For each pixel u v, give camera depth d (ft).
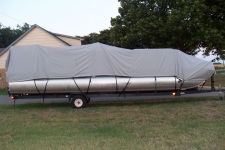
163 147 18.11
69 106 40.04
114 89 37.76
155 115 29.96
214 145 18.33
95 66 37.99
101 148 18.22
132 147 18.26
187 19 67.15
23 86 37.65
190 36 70.18
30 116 32.22
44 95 38.63
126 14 82.17
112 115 30.94
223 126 23.84
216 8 70.08
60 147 18.65
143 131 22.84
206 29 67.15
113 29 83.46
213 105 35.06
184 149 17.62
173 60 38.42
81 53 38.11
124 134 22.00
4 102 48.55
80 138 21.03
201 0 67.62
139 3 78.38
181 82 38.09
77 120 28.84
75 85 37.35
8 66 38.42
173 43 73.10
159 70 38.14
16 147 19.06
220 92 40.29
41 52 38.24
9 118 31.32
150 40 75.05
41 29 79.10
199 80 38.83
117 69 37.88
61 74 37.86
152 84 37.68
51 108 38.45
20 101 49.32
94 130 23.84
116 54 38.09
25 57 38.29
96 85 37.37
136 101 43.01
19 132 23.98
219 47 71.10
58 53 38.22
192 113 30.40
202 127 23.59
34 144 19.69
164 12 74.84
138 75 37.96
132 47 82.89
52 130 24.39
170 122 26.30
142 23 72.08
